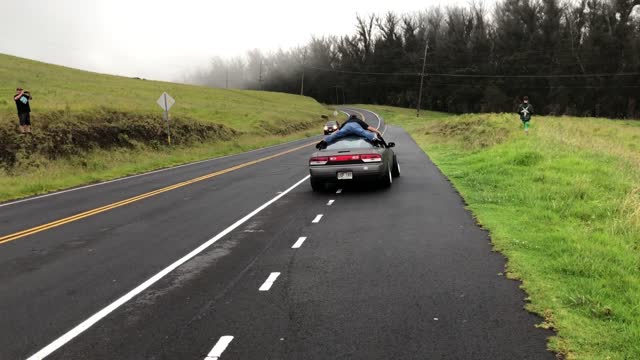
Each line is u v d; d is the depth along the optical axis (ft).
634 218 23.29
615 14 278.67
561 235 21.56
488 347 12.06
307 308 15.03
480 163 48.83
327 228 25.93
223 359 11.97
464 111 369.91
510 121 86.38
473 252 20.34
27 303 16.52
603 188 31.81
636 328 12.44
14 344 13.33
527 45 330.54
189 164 73.05
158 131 95.66
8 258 22.58
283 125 163.22
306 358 11.83
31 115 73.51
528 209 27.96
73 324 14.58
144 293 17.10
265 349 12.41
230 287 17.30
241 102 213.25
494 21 363.76
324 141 40.19
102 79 194.08
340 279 17.65
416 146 83.56
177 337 13.35
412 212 28.99
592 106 287.07
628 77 266.98
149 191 44.42
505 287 16.15
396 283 16.97
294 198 36.27
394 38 453.17
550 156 45.24
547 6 320.29
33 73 164.55
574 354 11.50
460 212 28.40
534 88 324.80
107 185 51.01
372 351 12.07
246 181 48.11
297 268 19.20
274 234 25.14
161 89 198.49
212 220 29.63
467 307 14.61
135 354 12.46
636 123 145.89
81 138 74.54
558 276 16.84
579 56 294.66
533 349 11.86
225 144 107.34
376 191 37.29
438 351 11.96
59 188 50.57
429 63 399.85
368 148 37.35
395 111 348.79
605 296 14.82
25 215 34.91
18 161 60.59
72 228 29.09
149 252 22.70
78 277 19.27
